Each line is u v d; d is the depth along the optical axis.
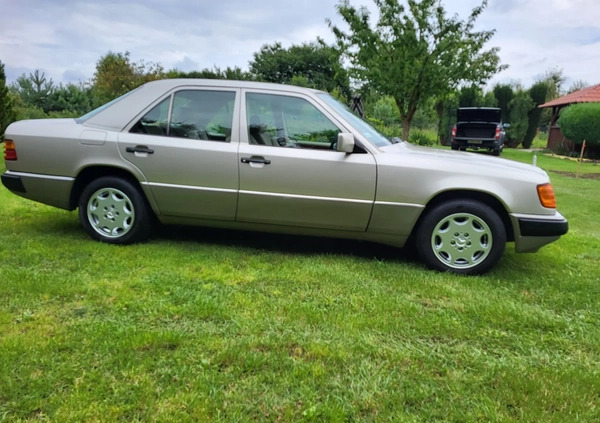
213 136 4.09
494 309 3.18
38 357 2.34
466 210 3.87
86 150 4.18
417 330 2.85
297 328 2.80
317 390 2.19
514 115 25.52
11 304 2.94
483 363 2.50
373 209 3.93
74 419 1.93
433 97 15.91
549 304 3.38
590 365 2.54
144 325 2.76
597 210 7.45
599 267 4.33
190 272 3.69
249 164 3.99
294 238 4.87
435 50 14.52
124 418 1.95
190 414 1.99
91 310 2.94
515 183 3.82
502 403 2.16
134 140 4.13
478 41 15.22
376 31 15.16
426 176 3.84
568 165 16.16
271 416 2.01
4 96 11.55
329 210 3.99
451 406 2.12
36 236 4.45
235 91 4.14
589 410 2.12
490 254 3.89
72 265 3.71
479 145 18.12
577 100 21.55
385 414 2.05
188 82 4.22
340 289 3.46
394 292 3.46
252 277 3.65
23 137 4.28
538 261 4.46
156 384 2.18
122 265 3.78
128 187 4.23
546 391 2.24
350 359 2.47
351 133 3.95
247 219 4.15
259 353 2.47
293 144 4.02
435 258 3.97
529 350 2.69
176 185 4.12
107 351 2.43
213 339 2.62
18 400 2.02
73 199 4.39
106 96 25.05
